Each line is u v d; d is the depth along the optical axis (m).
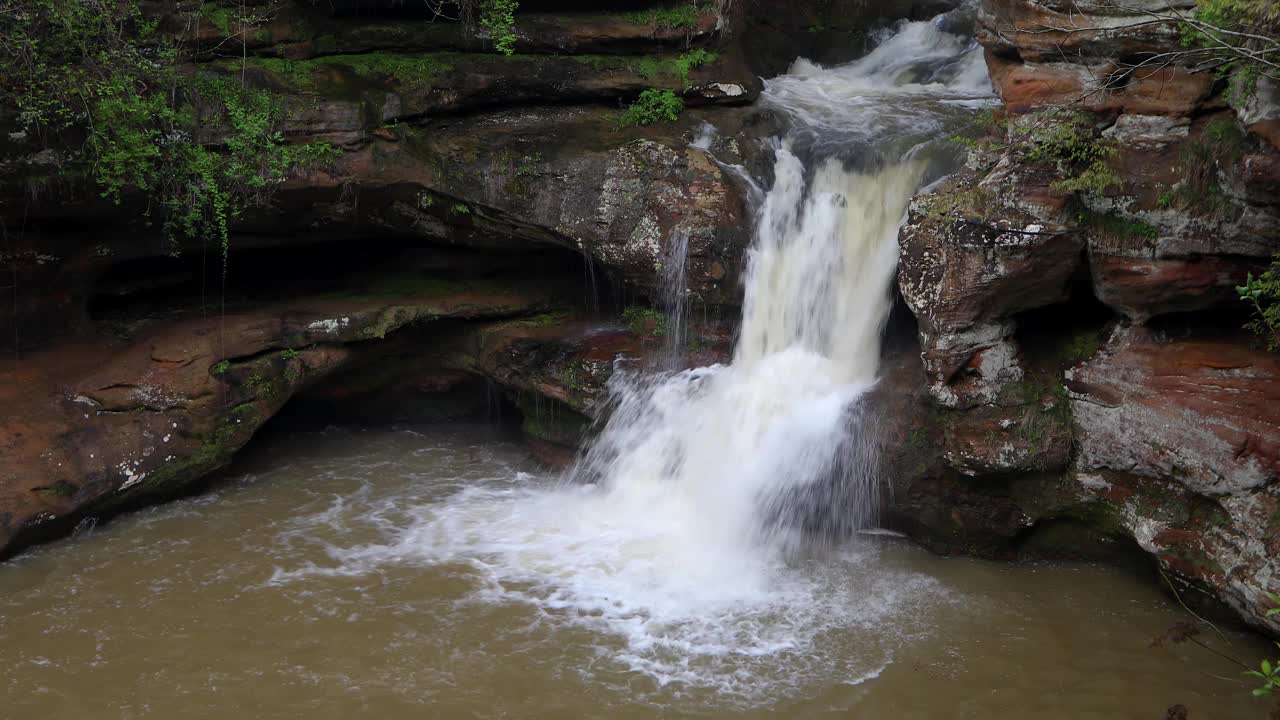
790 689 7.78
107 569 9.46
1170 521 8.61
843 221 10.84
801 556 9.77
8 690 7.66
